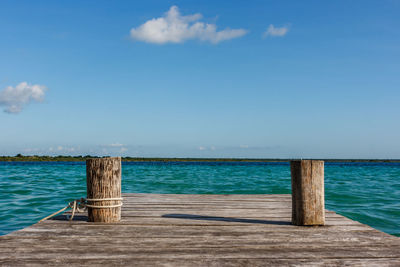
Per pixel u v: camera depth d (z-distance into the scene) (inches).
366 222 293.1
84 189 548.7
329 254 122.7
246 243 136.8
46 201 406.9
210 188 594.6
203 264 110.9
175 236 147.2
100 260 114.0
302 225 168.2
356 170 1635.1
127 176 956.6
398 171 1493.6
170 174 1090.7
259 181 786.2
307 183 168.2
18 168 1583.4
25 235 147.9
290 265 110.7
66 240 139.8
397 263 113.3
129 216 193.2
